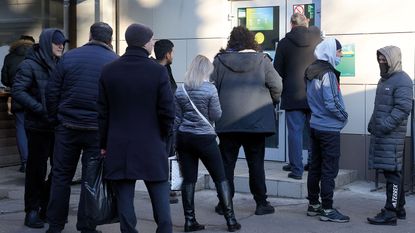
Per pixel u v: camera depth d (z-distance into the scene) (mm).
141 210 7043
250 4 9180
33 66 5965
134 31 4879
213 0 9242
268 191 7691
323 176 6445
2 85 10117
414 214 6820
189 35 9406
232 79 6484
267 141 9195
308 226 6312
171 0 9492
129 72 4809
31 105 5922
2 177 8750
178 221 6590
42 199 6215
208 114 5988
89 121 5500
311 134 6535
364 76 8203
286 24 9000
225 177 6152
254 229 6203
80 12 10102
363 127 8250
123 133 4785
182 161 6133
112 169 4797
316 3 8789
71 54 5582
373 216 6715
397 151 6223
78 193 7840
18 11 10523
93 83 5539
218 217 6742
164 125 4875
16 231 6094
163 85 4824
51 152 6195
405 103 6082
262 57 6527
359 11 8172
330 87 6254
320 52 6418
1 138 9445
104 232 6074
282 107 7766
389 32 8031
